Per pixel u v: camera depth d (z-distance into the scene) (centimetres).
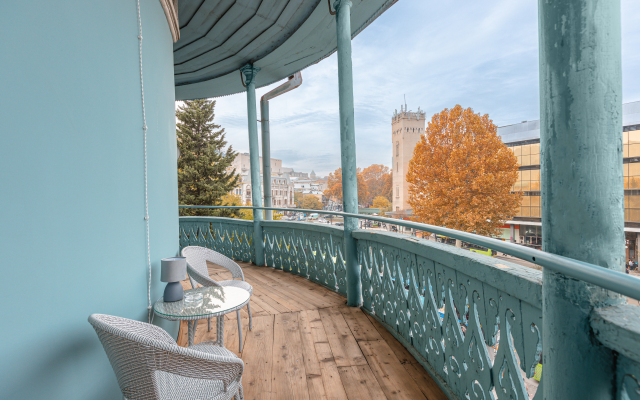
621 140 69
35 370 90
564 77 70
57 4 105
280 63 491
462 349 160
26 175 89
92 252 123
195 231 636
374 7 358
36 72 94
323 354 227
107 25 142
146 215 186
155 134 213
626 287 48
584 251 69
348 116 311
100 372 125
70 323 107
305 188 3569
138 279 174
